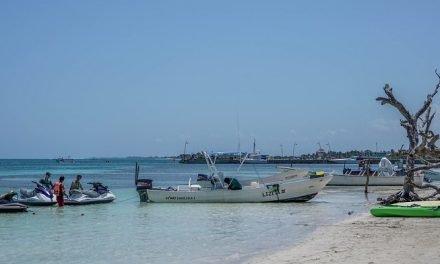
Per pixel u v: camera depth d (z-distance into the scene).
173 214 24.28
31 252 15.12
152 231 19.06
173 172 94.44
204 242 16.48
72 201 28.06
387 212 20.77
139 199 31.92
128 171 101.69
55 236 18.08
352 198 32.59
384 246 13.93
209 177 30.34
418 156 25.23
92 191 29.55
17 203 24.95
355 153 170.25
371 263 11.74
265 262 12.76
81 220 22.38
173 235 18.06
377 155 133.25
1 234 18.61
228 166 126.31
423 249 13.27
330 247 14.29
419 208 20.52
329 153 172.38
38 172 96.38
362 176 44.41
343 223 19.69
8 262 13.75
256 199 28.94
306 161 157.38
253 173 82.31
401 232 16.48
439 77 24.64
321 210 25.47
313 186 29.06
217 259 13.66
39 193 27.67
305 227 19.30
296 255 13.41
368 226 18.30
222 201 29.00
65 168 129.00
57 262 13.70
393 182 44.44
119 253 14.82
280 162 157.25
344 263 11.87
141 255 14.47
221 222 21.28
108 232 18.92
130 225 20.70
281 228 19.25
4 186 49.88
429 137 24.55
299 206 27.53
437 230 16.73
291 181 29.11
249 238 17.11
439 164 24.41
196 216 23.44
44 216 23.67
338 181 44.66
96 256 14.42
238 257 13.82
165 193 29.36
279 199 28.97
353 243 14.73
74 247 15.87
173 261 13.55
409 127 24.92
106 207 27.48
